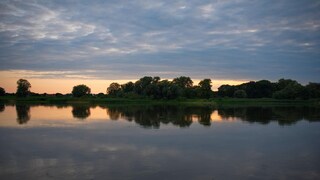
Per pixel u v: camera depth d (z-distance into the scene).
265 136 38.34
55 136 37.31
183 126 47.78
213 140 35.12
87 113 72.88
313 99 145.12
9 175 21.38
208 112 77.19
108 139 35.31
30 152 28.38
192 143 33.22
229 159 26.16
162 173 22.02
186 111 80.62
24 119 57.50
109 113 72.81
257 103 133.88
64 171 22.30
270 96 169.38
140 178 20.88
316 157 27.03
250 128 45.94
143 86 155.25
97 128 44.88
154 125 48.88
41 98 154.00
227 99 148.75
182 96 148.00
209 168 23.33
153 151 29.08
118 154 27.70
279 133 40.91
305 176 21.44
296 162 25.19
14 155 27.20
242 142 33.97
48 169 22.80
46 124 49.53
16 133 39.69
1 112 75.44
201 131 42.41
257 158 26.56
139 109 89.12
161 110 84.56
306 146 31.92
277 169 23.12
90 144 32.31
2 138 35.75
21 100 154.38
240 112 77.94
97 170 22.61
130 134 39.22
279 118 61.50
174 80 163.12
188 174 21.81
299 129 45.00
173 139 35.53
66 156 26.84
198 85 161.88
